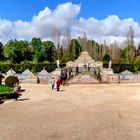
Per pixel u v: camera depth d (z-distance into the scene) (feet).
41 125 61.57
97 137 51.37
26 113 76.64
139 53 423.23
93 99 105.81
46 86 170.09
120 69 312.91
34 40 382.83
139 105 89.35
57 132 55.26
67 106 88.74
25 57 376.68
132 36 390.01
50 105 91.30
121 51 447.83
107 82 194.90
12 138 51.06
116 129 57.41
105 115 72.84
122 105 89.71
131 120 66.18
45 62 347.97
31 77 198.59
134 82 197.36
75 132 55.11
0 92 116.57
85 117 70.28
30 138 51.01
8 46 372.79
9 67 316.19
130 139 50.01
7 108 85.87
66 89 149.59
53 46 402.52
